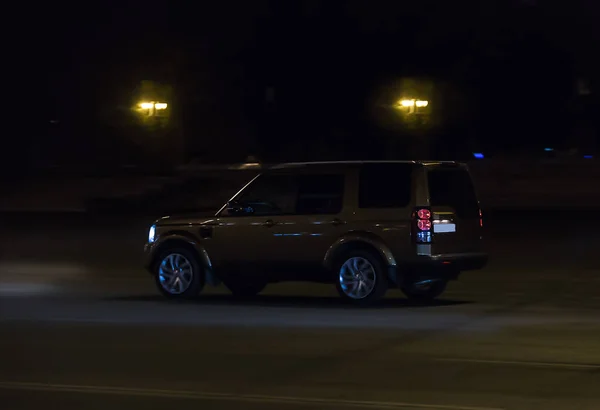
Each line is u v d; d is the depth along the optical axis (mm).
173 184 55375
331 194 20156
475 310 19578
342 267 20016
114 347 15406
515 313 19094
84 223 49031
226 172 58438
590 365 13578
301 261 20297
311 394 11875
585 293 22797
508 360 13984
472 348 14984
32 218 53219
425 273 19422
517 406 11117
